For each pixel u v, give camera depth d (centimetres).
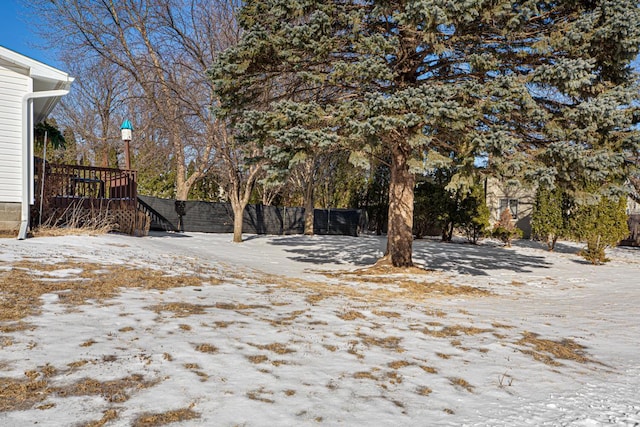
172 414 290
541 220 1852
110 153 2828
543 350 505
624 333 607
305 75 923
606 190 894
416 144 820
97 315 481
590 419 319
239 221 1783
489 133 813
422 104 775
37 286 568
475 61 852
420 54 987
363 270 1136
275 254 1470
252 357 404
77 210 1190
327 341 473
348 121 838
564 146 805
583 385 400
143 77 1789
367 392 351
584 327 638
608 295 949
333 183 2970
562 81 818
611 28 809
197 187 2745
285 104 886
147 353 389
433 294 881
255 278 862
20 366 341
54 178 1171
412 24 796
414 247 1753
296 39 917
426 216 2172
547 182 803
